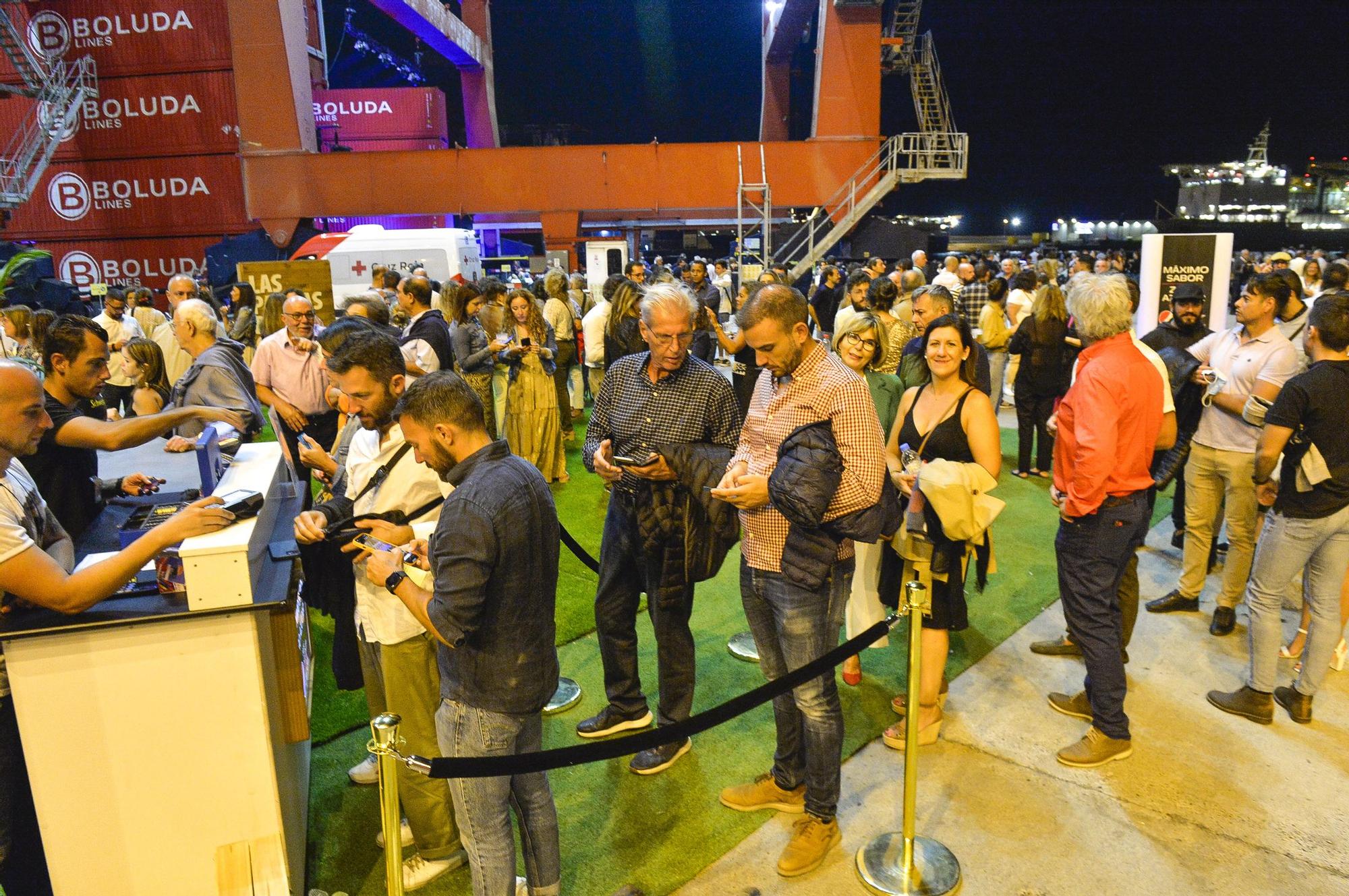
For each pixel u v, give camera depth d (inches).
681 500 120.6
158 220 890.1
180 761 89.9
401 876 82.7
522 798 96.4
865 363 163.2
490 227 987.9
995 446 126.4
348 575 108.7
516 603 85.4
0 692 93.5
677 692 133.2
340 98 1155.3
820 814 112.9
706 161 789.2
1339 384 126.3
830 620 106.4
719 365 522.6
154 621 85.4
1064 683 157.9
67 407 116.3
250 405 187.9
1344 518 130.6
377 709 119.3
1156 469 185.2
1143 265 273.6
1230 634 174.6
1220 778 127.8
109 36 856.3
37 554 81.7
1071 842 115.4
